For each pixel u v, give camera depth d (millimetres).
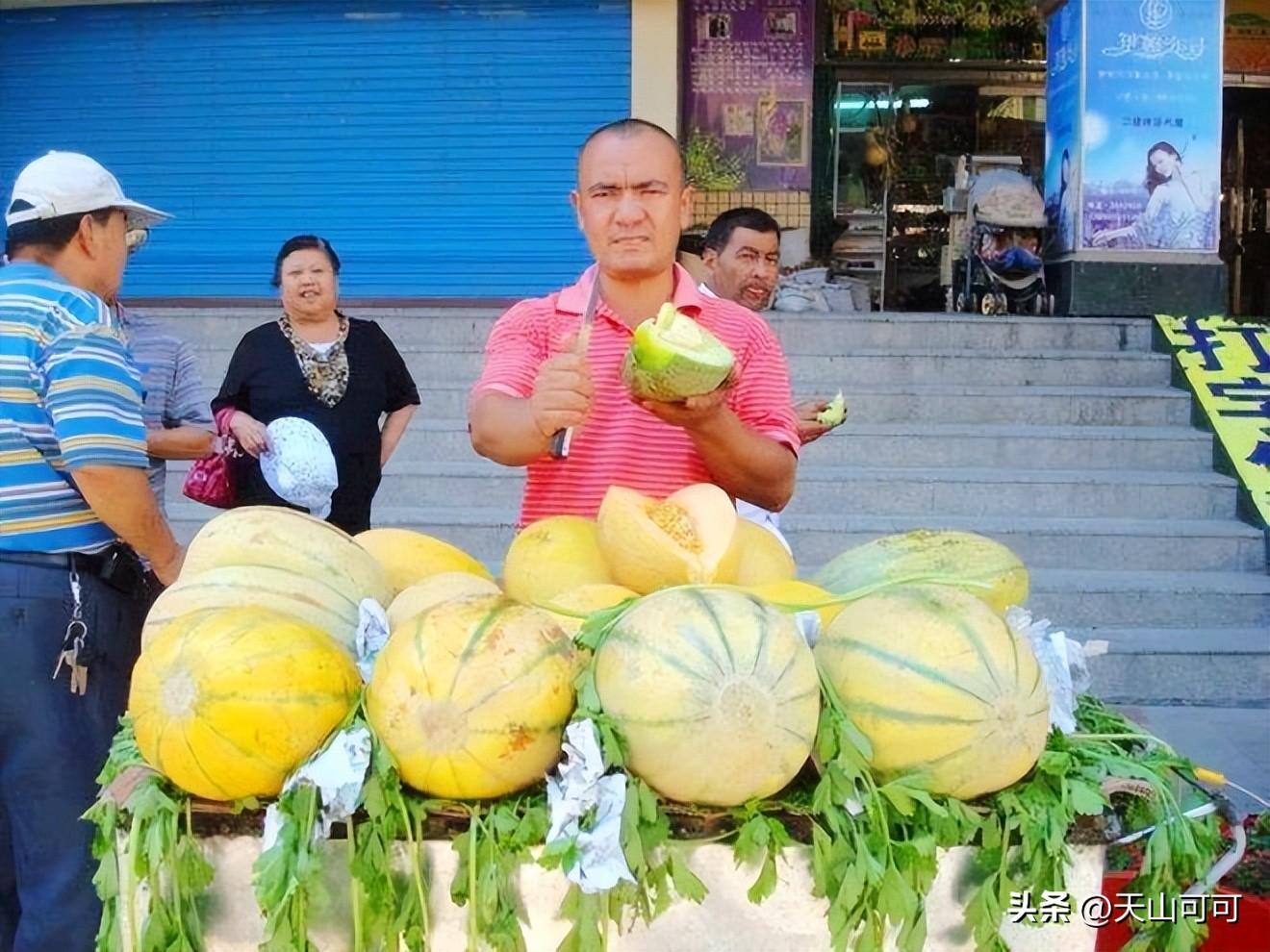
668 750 1422
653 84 9078
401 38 9156
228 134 9297
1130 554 6020
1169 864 1562
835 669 1544
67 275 2852
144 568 2994
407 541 2076
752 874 1491
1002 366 7219
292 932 1448
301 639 1534
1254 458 6398
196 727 1459
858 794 1463
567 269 9266
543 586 1845
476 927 1458
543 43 9117
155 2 9172
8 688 2574
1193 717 5195
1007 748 1481
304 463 3926
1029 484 6285
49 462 2623
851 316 7559
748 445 2059
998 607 1844
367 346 4426
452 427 6730
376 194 9289
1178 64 7836
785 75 9586
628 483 2242
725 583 1777
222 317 7664
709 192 9664
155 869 1503
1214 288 7934
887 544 1913
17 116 9430
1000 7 10430
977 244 8953
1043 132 10695
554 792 1434
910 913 1437
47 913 2623
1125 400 6902
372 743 1476
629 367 1853
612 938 1513
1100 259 7934
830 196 10719
